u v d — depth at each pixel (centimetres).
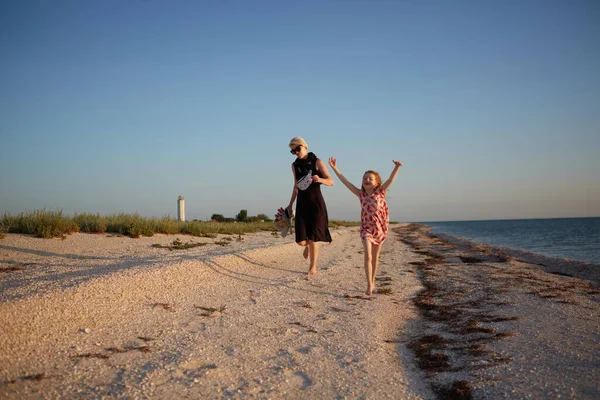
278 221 770
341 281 714
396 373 312
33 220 967
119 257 786
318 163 689
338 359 339
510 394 267
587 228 6588
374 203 606
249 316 454
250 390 273
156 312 435
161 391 263
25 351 303
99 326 374
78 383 267
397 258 1167
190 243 1158
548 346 365
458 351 363
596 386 272
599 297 619
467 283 743
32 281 482
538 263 1109
